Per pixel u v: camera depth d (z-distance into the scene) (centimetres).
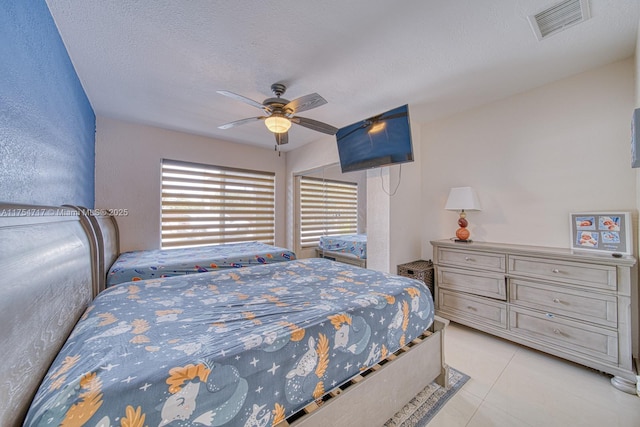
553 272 202
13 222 74
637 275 187
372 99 262
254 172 429
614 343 175
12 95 110
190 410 75
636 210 192
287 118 220
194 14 148
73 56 187
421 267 296
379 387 130
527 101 247
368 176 332
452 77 221
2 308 62
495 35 168
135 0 138
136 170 325
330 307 131
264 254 292
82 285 133
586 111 215
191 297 150
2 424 60
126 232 319
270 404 91
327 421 107
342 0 138
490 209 275
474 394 167
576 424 143
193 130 350
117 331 105
